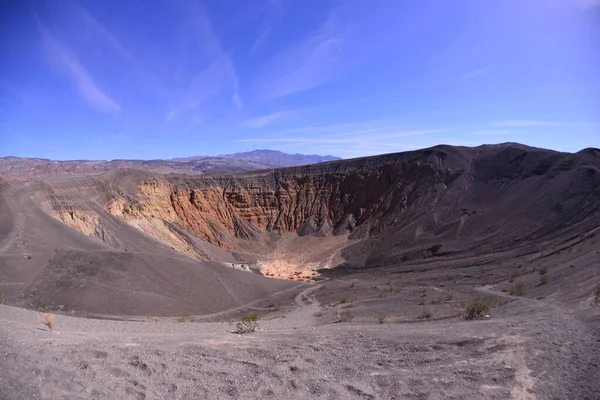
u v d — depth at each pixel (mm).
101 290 34344
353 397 7934
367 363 10000
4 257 35594
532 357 10531
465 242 65312
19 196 47875
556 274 31047
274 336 13742
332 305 36344
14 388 6727
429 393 8219
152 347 10062
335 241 92000
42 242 40500
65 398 6582
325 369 9375
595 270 26953
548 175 70812
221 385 7906
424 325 17609
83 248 42969
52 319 15852
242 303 42094
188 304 37125
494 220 67625
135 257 40719
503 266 45188
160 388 7488
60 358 8367
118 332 15484
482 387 8609
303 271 75500
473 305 20938
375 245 80688
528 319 16359
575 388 8617
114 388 7195
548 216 59875
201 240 83312
